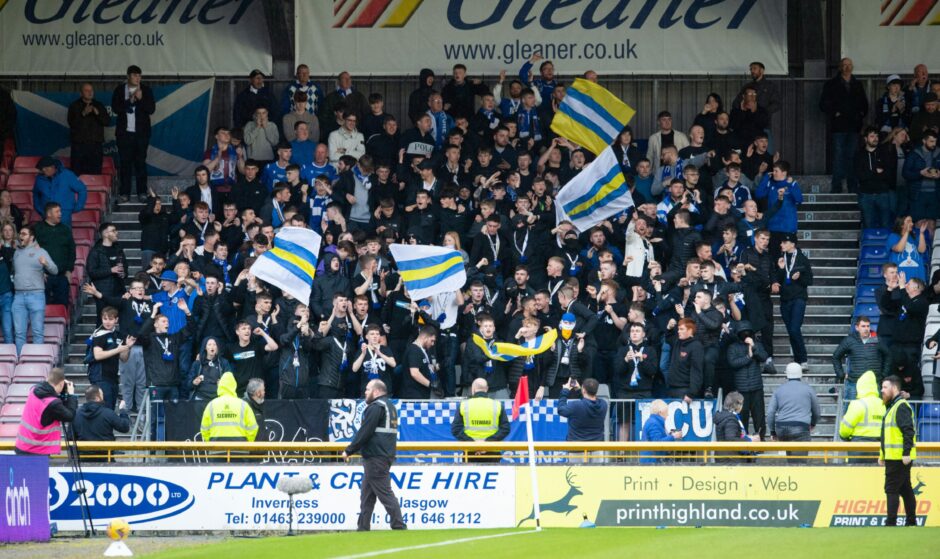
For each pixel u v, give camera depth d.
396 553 39.31
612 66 89.50
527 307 64.50
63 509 54.94
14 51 90.31
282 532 55.09
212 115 91.94
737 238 72.94
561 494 54.84
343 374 65.06
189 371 66.69
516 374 64.06
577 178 70.81
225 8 91.00
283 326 65.75
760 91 83.62
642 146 89.62
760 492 54.56
